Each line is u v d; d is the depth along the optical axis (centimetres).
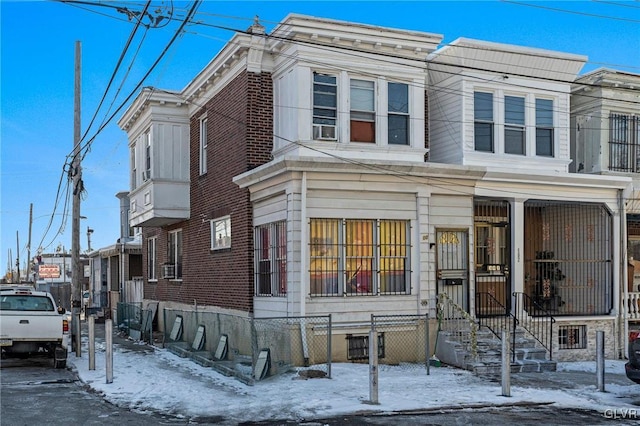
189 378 1337
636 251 2088
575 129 1984
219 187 1841
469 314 1596
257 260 1650
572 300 1911
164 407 1062
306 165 1438
